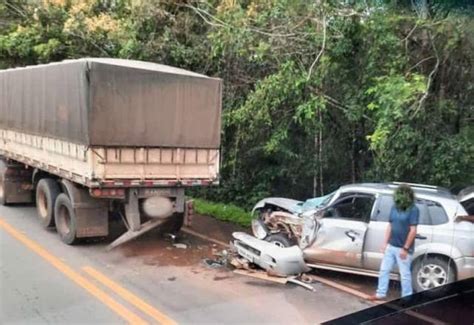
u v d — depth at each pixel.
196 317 6.38
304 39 10.33
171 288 7.45
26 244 9.41
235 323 6.24
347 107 10.65
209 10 13.38
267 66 12.27
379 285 7.43
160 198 9.54
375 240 7.90
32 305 6.53
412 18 9.37
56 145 9.70
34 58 18.52
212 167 9.98
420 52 9.69
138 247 9.66
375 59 9.77
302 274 8.37
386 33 9.48
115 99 8.66
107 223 9.50
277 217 9.18
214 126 9.91
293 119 11.25
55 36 17.39
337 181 12.62
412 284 7.70
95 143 8.52
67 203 9.45
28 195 12.75
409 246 7.24
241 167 13.64
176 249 9.67
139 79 8.89
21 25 19.09
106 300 6.80
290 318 6.50
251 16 10.99
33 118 10.66
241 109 11.88
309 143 12.53
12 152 12.19
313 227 8.34
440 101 9.89
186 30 14.04
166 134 9.32
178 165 9.55
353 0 9.73
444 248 7.57
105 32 15.28
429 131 10.02
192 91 9.55
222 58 12.80
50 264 8.30
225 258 9.09
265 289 7.63
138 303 6.76
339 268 8.21
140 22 14.04
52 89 9.66
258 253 8.41
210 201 14.66
